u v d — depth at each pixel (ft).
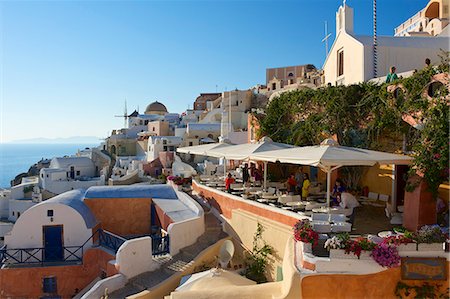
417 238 31.94
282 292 33.83
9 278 59.93
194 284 40.96
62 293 61.36
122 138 247.29
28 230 64.18
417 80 50.24
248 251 54.85
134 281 49.03
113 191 75.97
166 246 56.95
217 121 226.38
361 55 72.43
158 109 326.24
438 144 41.68
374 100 58.85
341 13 83.05
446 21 118.93
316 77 205.46
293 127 77.51
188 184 92.84
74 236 64.90
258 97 212.23
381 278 31.48
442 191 46.78
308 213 46.39
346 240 32.19
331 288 31.30
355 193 60.80
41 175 188.24
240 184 72.79
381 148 57.77
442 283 31.45
